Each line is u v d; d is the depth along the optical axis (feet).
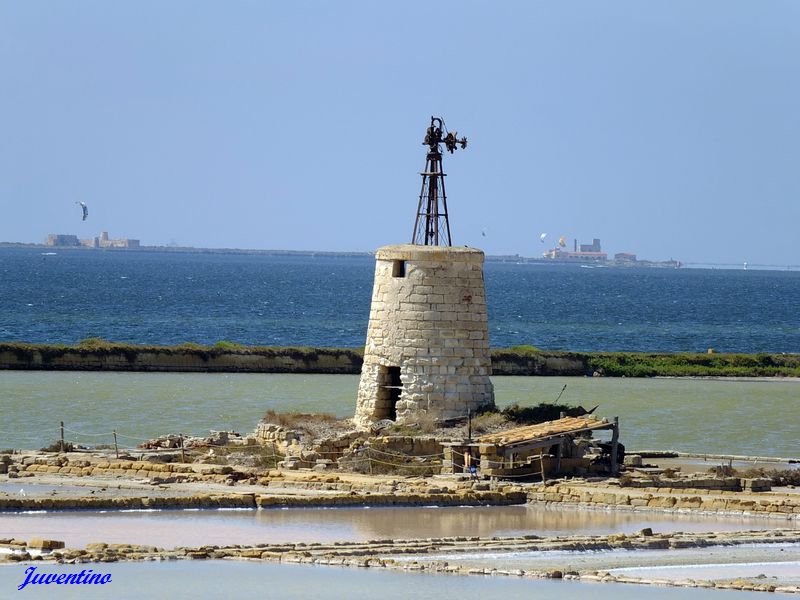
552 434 602.44
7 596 384.27
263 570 423.23
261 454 631.56
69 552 431.43
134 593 391.45
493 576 427.33
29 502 505.66
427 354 622.95
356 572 424.46
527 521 522.06
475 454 599.98
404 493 550.77
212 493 540.11
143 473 591.78
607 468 618.85
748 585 424.87
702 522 533.55
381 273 638.53
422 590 405.18
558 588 415.03
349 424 647.56
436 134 652.89
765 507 552.00
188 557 435.12
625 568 448.65
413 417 620.90
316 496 538.88
